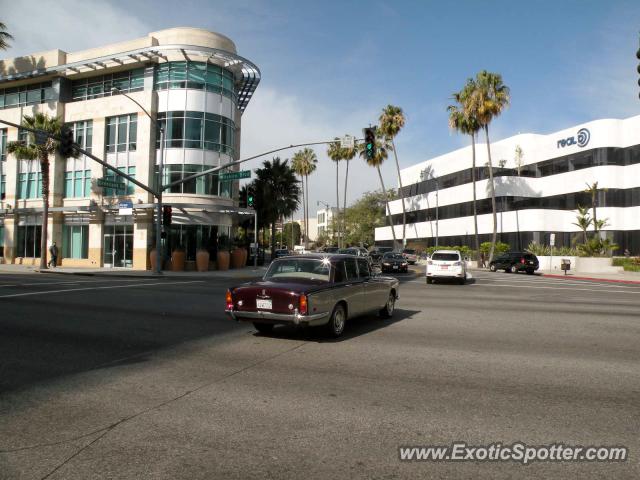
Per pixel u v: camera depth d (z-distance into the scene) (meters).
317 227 148.38
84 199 35.66
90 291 17.02
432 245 58.84
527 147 48.81
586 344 8.20
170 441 4.00
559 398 5.20
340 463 3.62
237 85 38.59
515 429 4.31
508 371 6.34
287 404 4.96
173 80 33.38
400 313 12.12
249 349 7.70
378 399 5.13
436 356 7.21
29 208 36.41
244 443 3.96
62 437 4.09
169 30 33.91
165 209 27.16
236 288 8.54
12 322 10.16
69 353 7.34
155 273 27.06
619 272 33.28
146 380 5.87
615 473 3.50
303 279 8.90
